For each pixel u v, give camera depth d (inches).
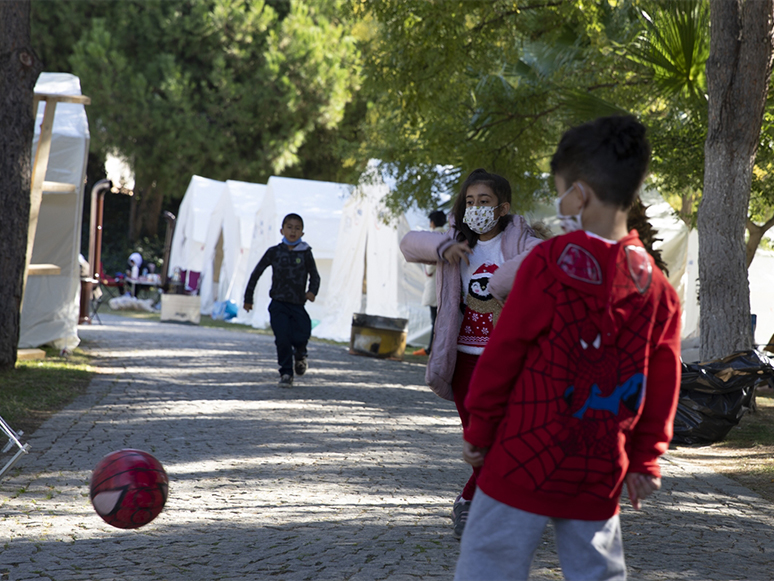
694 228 628.4
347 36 1342.3
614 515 81.4
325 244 803.4
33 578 130.0
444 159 535.5
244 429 273.0
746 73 333.4
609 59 466.6
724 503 203.2
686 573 142.0
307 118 1341.0
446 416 327.3
